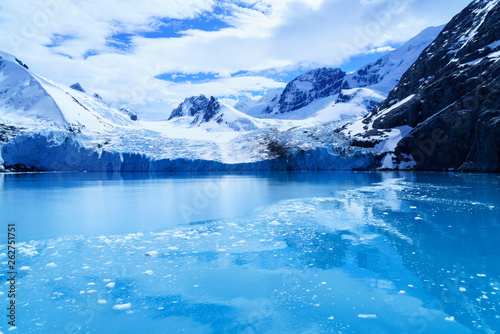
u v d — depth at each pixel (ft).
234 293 22.13
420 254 28.63
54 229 41.57
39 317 19.17
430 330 16.92
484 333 16.55
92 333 17.47
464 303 19.66
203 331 17.57
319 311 19.36
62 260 29.25
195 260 28.86
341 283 23.20
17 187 99.40
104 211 54.80
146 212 53.52
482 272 24.29
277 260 28.43
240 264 27.66
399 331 16.94
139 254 30.73
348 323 17.92
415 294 21.07
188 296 21.83
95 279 24.81
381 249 30.45
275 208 54.95
